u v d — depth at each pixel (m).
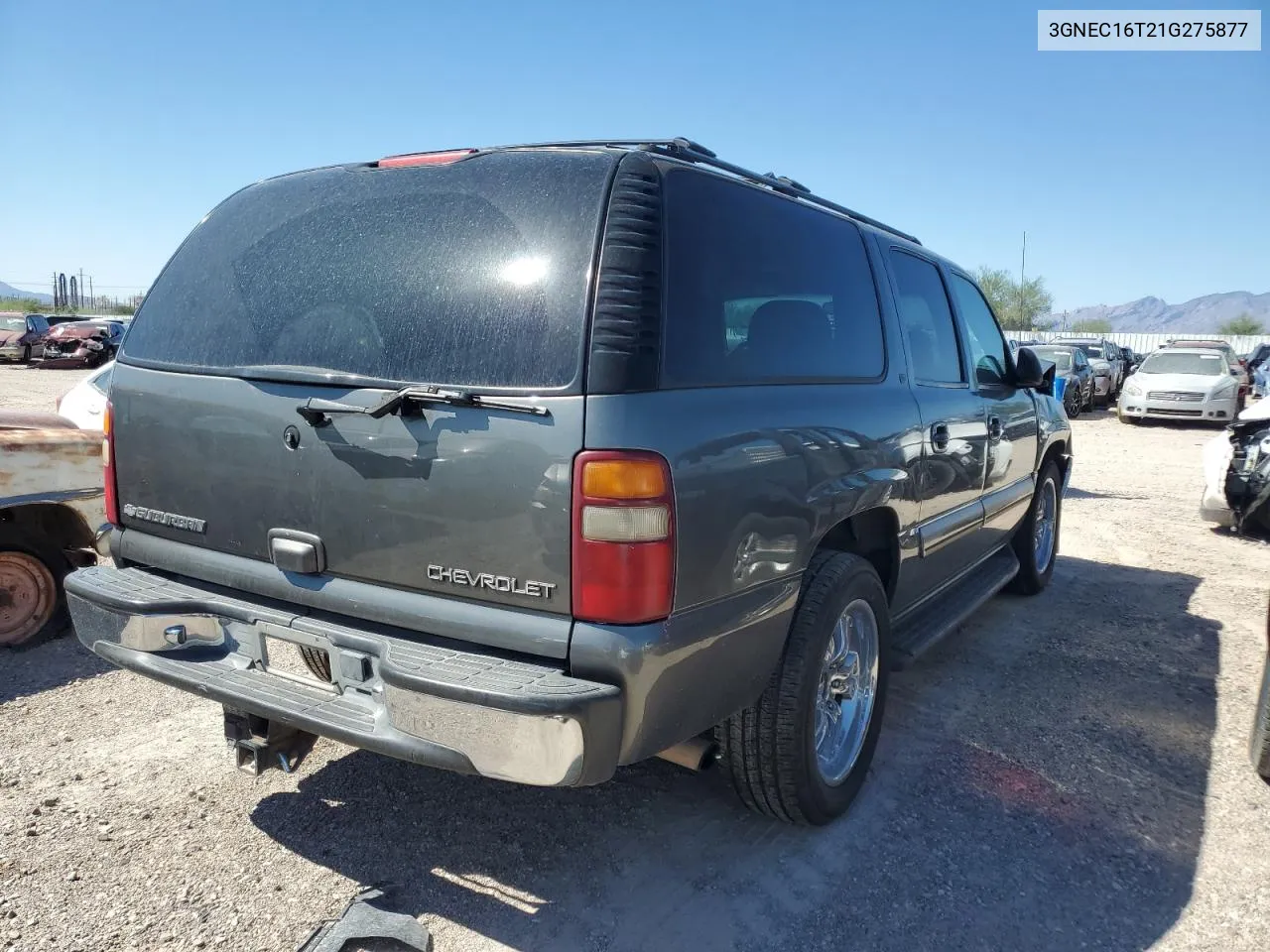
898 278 3.79
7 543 4.48
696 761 2.71
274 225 2.82
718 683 2.43
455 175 2.58
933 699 4.18
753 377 2.62
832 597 2.88
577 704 2.03
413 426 2.28
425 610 2.31
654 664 2.15
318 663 2.52
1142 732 3.88
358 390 2.37
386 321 2.43
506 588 2.21
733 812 3.15
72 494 4.64
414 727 2.18
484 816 3.08
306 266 2.65
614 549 2.10
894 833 3.04
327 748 3.55
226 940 2.44
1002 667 4.61
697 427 2.28
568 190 2.36
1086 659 4.75
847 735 3.18
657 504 2.14
